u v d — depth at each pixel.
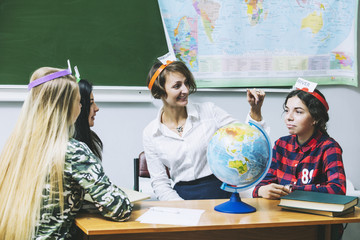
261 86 2.82
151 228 1.38
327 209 1.51
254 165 1.49
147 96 2.73
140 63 2.72
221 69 2.77
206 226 1.40
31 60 2.61
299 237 1.60
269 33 2.81
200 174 2.10
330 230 1.59
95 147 1.94
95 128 2.70
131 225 1.40
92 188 1.42
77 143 1.47
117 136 2.72
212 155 1.53
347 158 2.97
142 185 2.58
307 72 2.87
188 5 2.71
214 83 2.77
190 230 1.39
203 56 2.76
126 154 2.74
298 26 2.84
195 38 2.74
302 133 1.88
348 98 2.94
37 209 1.38
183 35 2.73
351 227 2.78
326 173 1.82
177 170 2.12
